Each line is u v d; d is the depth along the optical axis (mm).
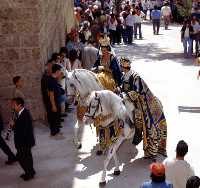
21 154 10023
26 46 13211
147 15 36906
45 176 10375
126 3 31578
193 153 11250
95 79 11430
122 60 10461
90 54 16234
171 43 26234
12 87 13375
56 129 12656
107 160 9938
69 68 14641
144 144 10758
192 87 16797
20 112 9828
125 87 10531
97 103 10000
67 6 21281
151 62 21312
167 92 16219
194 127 12961
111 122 10133
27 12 13000
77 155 11398
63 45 19500
